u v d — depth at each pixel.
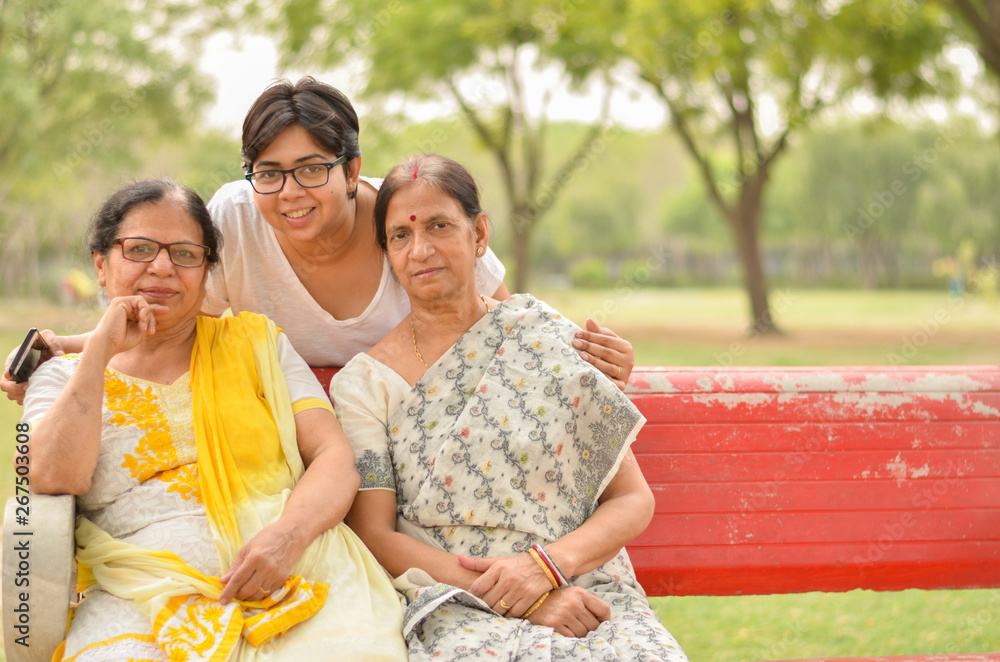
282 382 2.18
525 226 17.73
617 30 13.54
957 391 2.60
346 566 1.98
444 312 2.28
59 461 1.83
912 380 2.60
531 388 2.19
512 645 1.87
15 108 16.36
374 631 1.85
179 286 2.07
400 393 2.24
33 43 17.16
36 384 2.02
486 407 2.16
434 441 2.18
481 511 2.10
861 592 3.84
